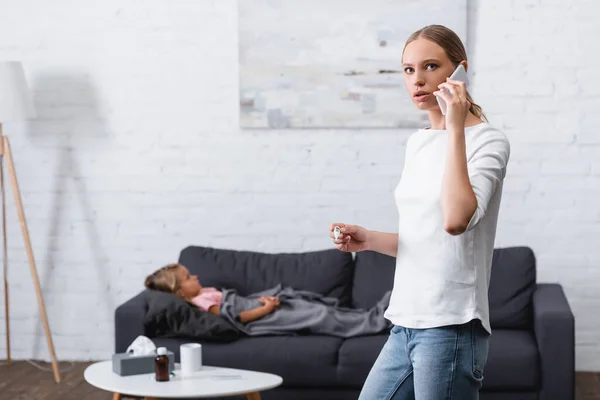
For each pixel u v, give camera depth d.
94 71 4.57
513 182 4.36
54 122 4.62
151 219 4.61
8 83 4.19
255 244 4.56
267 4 4.40
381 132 4.43
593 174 4.31
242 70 4.45
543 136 4.32
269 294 4.04
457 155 1.71
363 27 4.36
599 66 4.27
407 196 1.89
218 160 4.55
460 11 4.27
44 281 4.68
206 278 4.14
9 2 4.59
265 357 3.60
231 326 3.72
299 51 4.41
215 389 3.02
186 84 4.53
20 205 4.38
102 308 4.67
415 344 1.85
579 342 4.39
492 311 3.88
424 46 1.87
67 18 4.56
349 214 4.48
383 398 1.94
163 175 4.59
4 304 4.70
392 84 4.37
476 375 1.83
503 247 4.28
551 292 3.88
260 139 4.51
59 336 4.69
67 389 4.16
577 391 4.05
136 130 4.58
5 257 4.59
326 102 4.41
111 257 4.64
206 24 4.49
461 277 1.82
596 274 4.35
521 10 4.29
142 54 4.54
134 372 3.24
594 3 4.24
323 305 3.87
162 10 4.52
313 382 3.60
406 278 1.88
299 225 4.52
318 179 4.49
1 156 4.49
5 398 4.01
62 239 4.66
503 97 4.32
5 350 4.72
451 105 1.71
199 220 4.59
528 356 3.46
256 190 4.54
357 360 3.56
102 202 4.62
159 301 3.73
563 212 4.34
